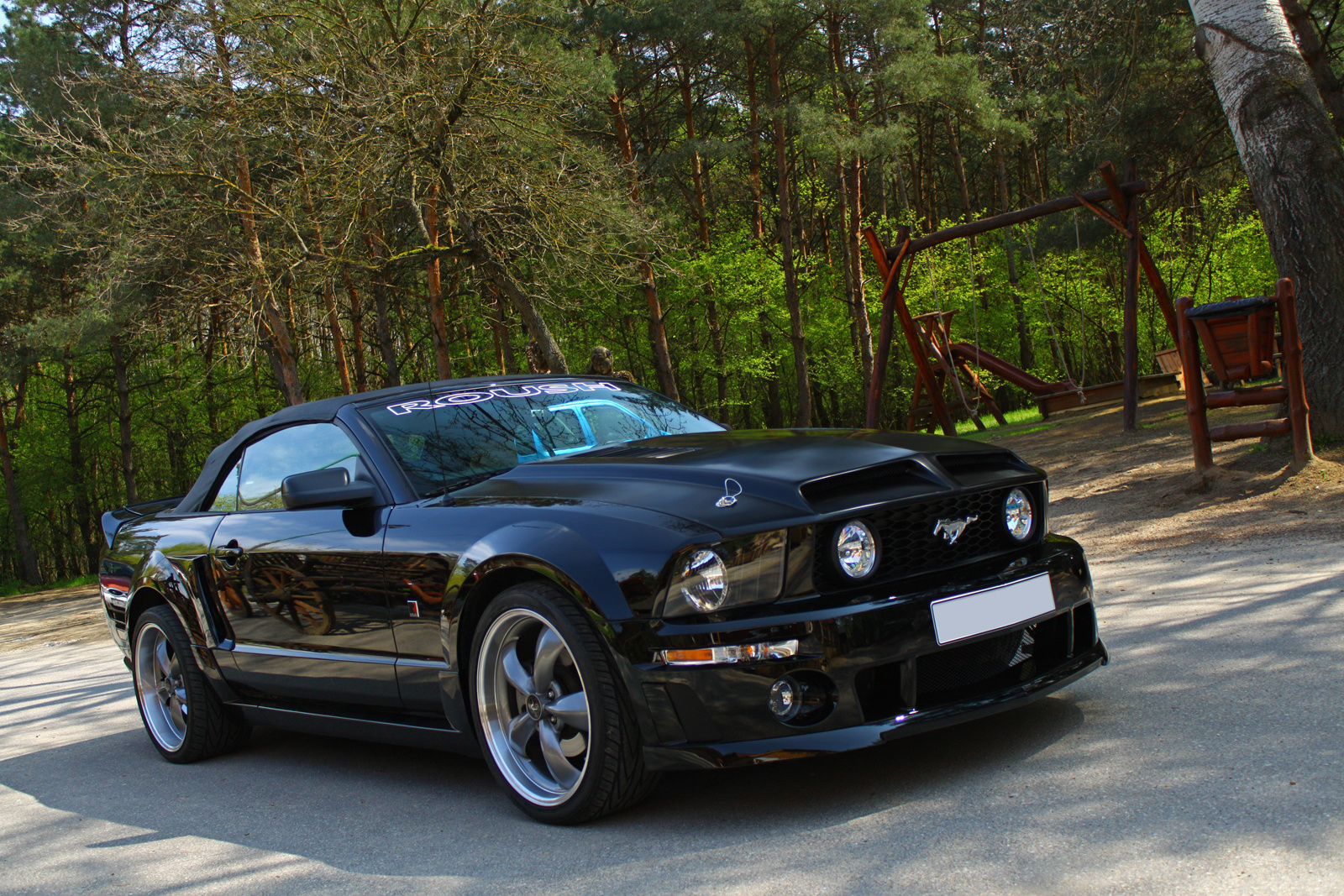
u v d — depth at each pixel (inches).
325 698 153.7
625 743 112.7
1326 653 140.9
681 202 1087.6
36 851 139.9
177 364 1253.7
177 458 1503.4
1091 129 767.7
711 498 115.2
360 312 1160.8
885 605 108.8
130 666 197.6
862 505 112.4
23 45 920.3
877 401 549.6
